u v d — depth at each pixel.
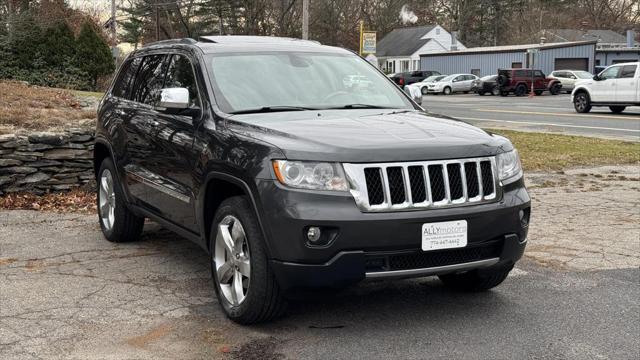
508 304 5.05
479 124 22.27
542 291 5.36
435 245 4.24
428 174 4.27
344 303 5.05
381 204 4.17
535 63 55.28
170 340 4.32
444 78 53.31
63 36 30.70
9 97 13.19
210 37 6.17
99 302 5.04
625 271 5.92
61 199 9.01
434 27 75.81
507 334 4.44
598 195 9.70
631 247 6.74
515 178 4.70
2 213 8.22
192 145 5.09
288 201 4.11
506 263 4.64
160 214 5.82
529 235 7.27
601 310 4.91
